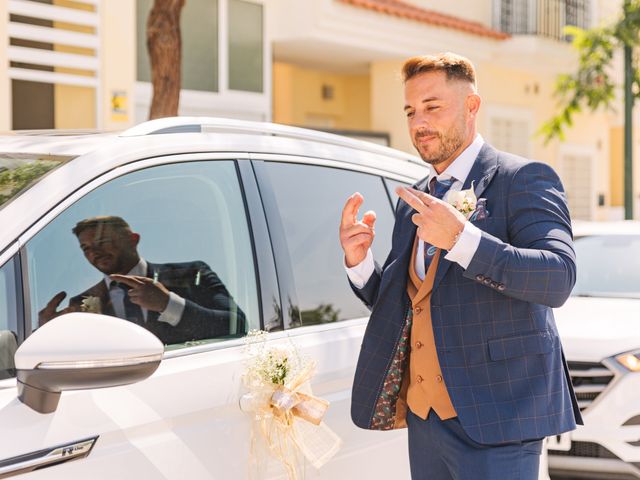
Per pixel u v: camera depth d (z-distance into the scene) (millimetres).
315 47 13367
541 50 16000
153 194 2732
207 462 2564
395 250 2967
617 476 4949
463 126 2803
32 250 2375
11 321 2287
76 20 9289
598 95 12773
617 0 18953
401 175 3781
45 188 2463
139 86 10719
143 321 2602
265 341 2828
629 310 5656
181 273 2742
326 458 2898
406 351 2896
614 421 4930
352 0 12672
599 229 6809
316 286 3172
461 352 2666
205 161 2920
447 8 15680
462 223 2438
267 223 3037
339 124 17375
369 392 2912
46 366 2070
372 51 13734
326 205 3344
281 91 15758
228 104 12039
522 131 17578
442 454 2787
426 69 2777
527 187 2658
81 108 9594
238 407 2682
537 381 2652
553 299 2480
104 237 2562
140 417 2422
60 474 2221
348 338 3172
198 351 2684
